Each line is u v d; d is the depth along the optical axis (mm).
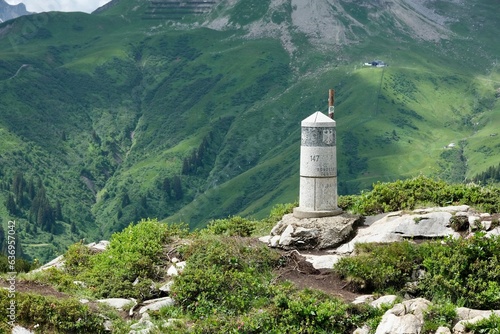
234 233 24469
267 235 23484
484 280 17188
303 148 22500
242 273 18719
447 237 19172
